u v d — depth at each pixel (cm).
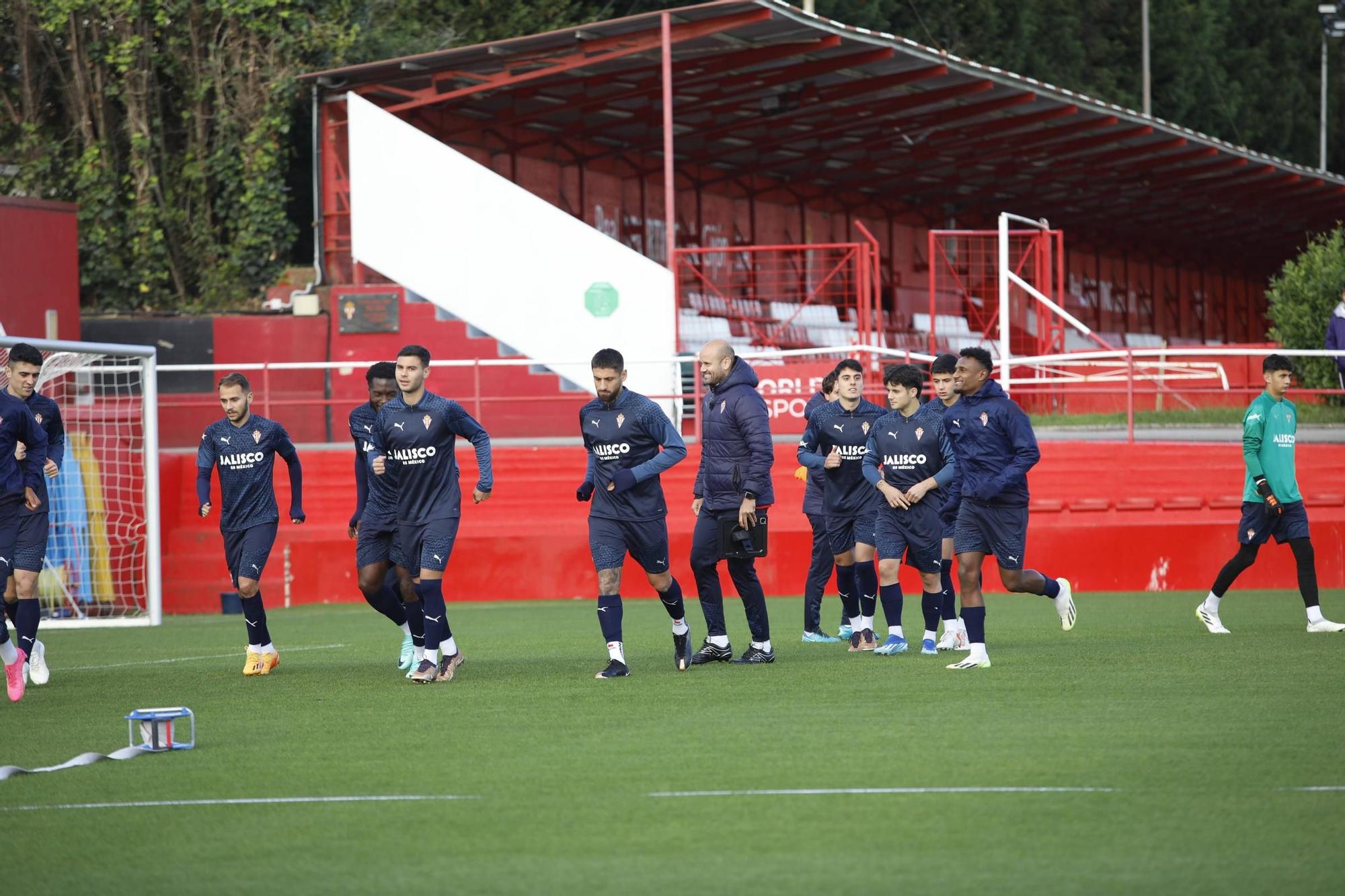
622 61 8744
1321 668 3538
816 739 2627
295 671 3959
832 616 5469
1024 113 10812
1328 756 2428
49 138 10094
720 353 3725
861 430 4059
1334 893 1670
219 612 6519
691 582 6562
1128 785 2214
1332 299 8738
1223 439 7594
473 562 6594
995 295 13250
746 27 7969
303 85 9550
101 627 5925
